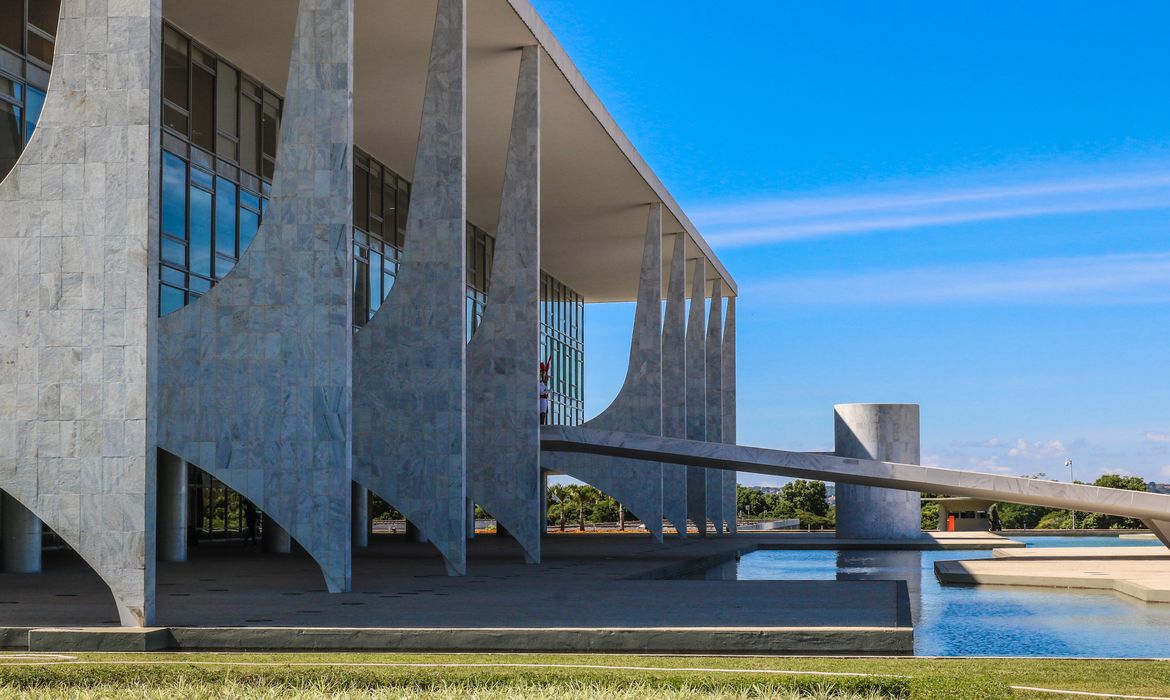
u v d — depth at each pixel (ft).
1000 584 69.46
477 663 31.27
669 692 25.67
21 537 65.00
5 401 40.60
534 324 79.61
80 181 40.93
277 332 51.83
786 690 26.00
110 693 26.20
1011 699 23.27
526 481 78.28
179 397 51.55
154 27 41.27
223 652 35.58
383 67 82.33
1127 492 80.12
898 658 32.50
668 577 72.64
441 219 66.44
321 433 51.37
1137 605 57.62
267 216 52.24
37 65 64.39
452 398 65.16
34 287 40.86
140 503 39.55
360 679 27.89
